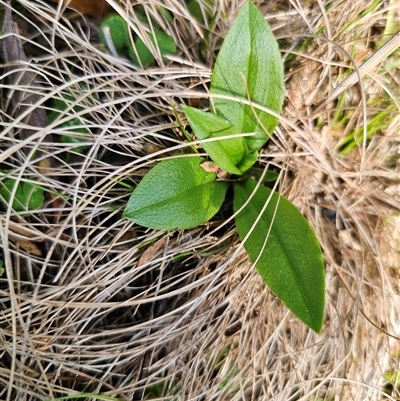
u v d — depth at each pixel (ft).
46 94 0.77
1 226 0.73
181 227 0.75
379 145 0.85
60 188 0.81
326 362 0.89
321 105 0.83
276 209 0.74
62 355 0.82
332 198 0.85
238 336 0.89
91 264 0.81
